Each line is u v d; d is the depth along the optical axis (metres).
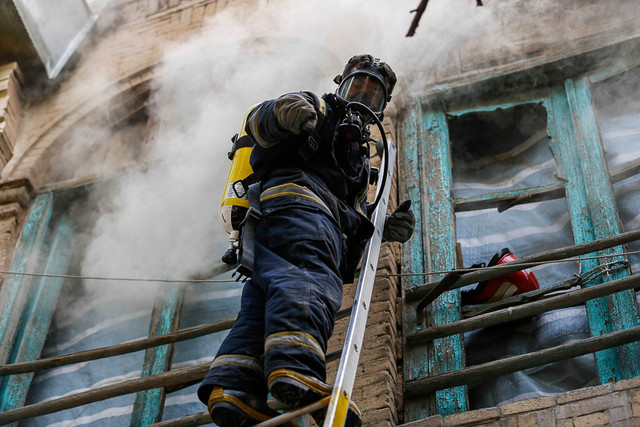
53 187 9.12
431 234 7.00
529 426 5.14
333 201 4.13
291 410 3.48
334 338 6.19
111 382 7.34
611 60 8.03
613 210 6.71
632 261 6.46
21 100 10.15
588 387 5.20
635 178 7.06
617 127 7.69
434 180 7.49
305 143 4.16
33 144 9.65
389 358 5.90
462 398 5.70
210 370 3.70
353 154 4.29
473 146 8.09
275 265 3.77
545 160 7.72
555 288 6.17
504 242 7.11
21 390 7.37
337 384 3.43
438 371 5.92
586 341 5.47
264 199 4.02
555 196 7.17
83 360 6.73
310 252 3.82
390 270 6.57
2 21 9.95
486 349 6.21
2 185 9.08
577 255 6.14
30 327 7.89
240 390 3.62
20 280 8.14
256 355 3.72
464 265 7.01
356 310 3.83
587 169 7.13
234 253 4.13
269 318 3.56
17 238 8.62
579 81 8.00
